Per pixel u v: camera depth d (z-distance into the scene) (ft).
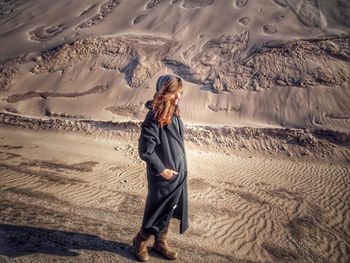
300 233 15.35
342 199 20.56
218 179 22.95
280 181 23.84
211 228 14.96
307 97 39.47
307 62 43.70
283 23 51.75
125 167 24.35
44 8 74.49
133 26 58.23
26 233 12.22
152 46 52.44
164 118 9.10
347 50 44.86
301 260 13.00
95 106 45.01
